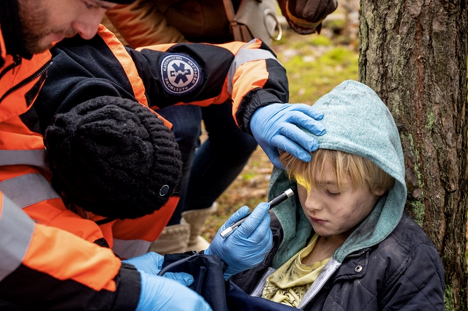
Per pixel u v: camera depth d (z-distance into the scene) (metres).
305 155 1.32
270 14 2.06
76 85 1.32
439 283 1.34
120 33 1.96
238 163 2.35
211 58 1.66
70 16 1.08
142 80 1.52
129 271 1.14
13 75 1.15
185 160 2.12
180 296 1.14
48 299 1.04
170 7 1.98
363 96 1.36
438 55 1.53
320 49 5.44
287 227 1.57
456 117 1.59
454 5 1.49
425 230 1.66
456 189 1.64
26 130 1.28
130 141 1.19
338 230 1.42
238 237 1.38
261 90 1.53
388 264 1.35
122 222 1.59
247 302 1.36
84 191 1.24
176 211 2.23
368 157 1.29
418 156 1.61
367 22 1.64
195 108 2.13
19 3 1.02
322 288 1.44
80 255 1.07
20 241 1.00
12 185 1.21
